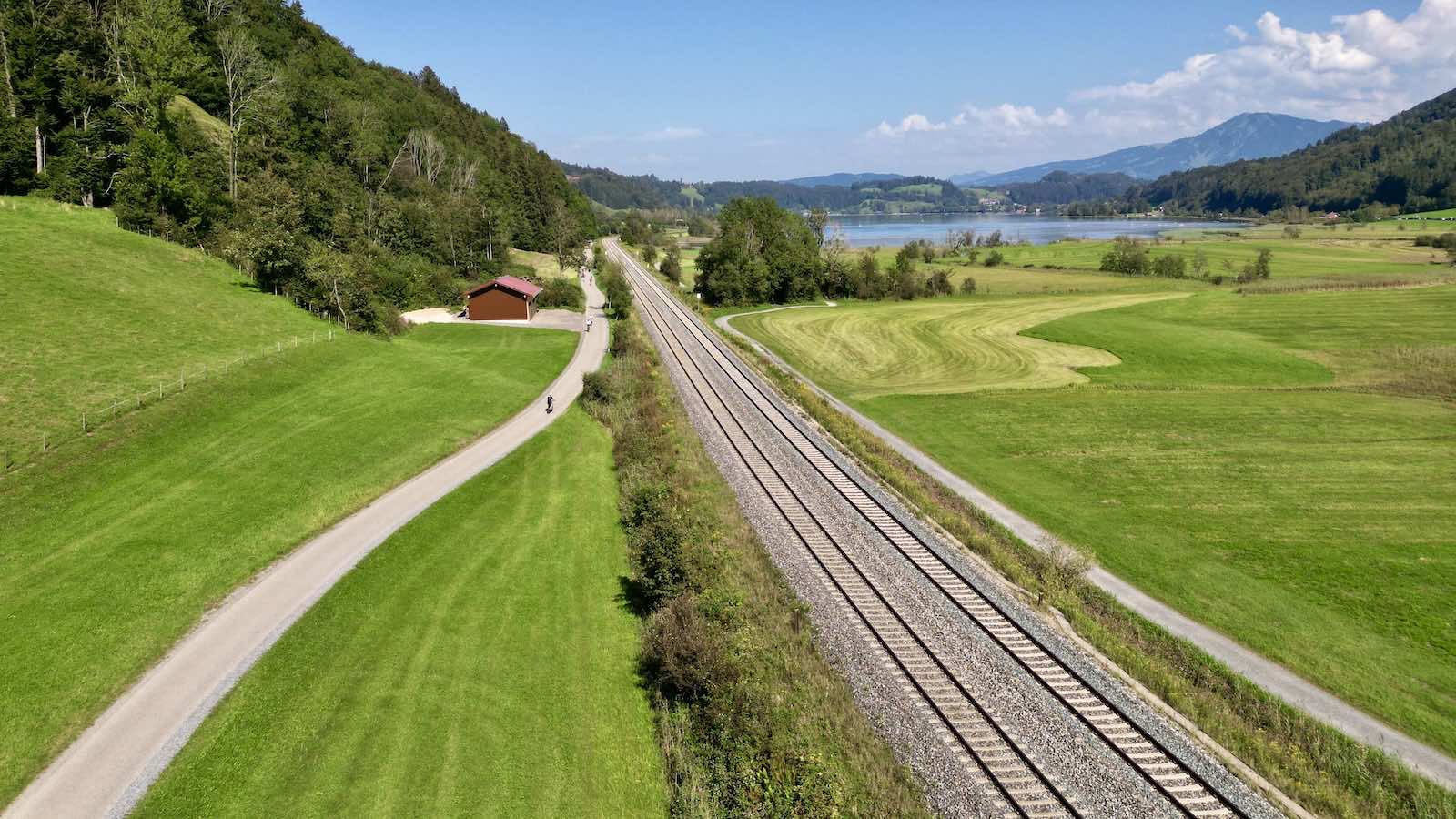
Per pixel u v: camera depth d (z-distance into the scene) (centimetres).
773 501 3866
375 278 8112
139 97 6919
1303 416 5550
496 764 2041
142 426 3659
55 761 1897
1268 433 5206
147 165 6856
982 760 2016
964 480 4522
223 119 9900
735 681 2259
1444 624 2891
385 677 2338
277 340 5394
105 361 4216
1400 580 3225
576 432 5025
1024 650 2550
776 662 2439
